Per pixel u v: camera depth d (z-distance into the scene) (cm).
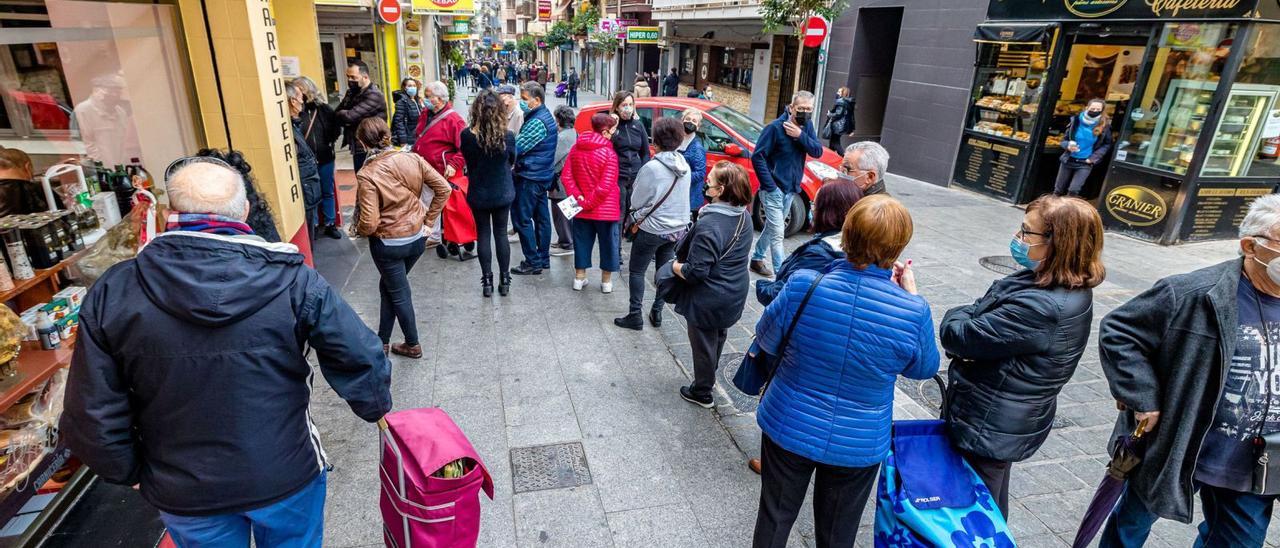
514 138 511
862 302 199
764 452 229
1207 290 193
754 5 1498
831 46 1306
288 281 168
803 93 540
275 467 175
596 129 495
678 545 271
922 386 412
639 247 453
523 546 266
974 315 221
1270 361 196
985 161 1011
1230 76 690
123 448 162
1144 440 213
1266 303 197
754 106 1838
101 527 249
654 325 482
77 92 366
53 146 365
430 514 197
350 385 182
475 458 205
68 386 157
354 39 1338
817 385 208
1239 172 753
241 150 403
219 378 161
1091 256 200
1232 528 215
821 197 282
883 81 1288
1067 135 857
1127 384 205
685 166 442
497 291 535
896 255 198
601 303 522
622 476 312
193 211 160
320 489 198
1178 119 745
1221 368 192
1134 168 788
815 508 230
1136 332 207
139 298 155
